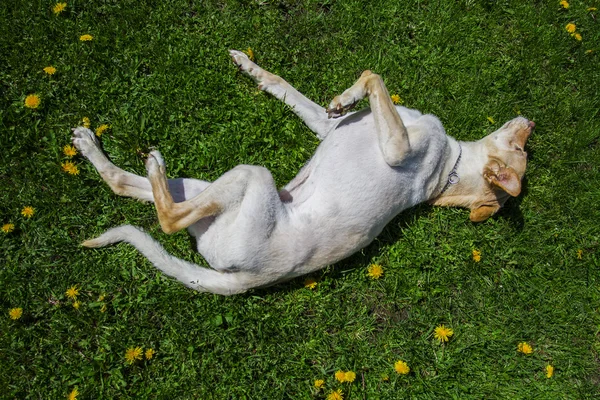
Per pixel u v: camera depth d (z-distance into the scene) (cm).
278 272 128
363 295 146
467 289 151
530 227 158
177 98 150
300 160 152
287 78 159
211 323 135
